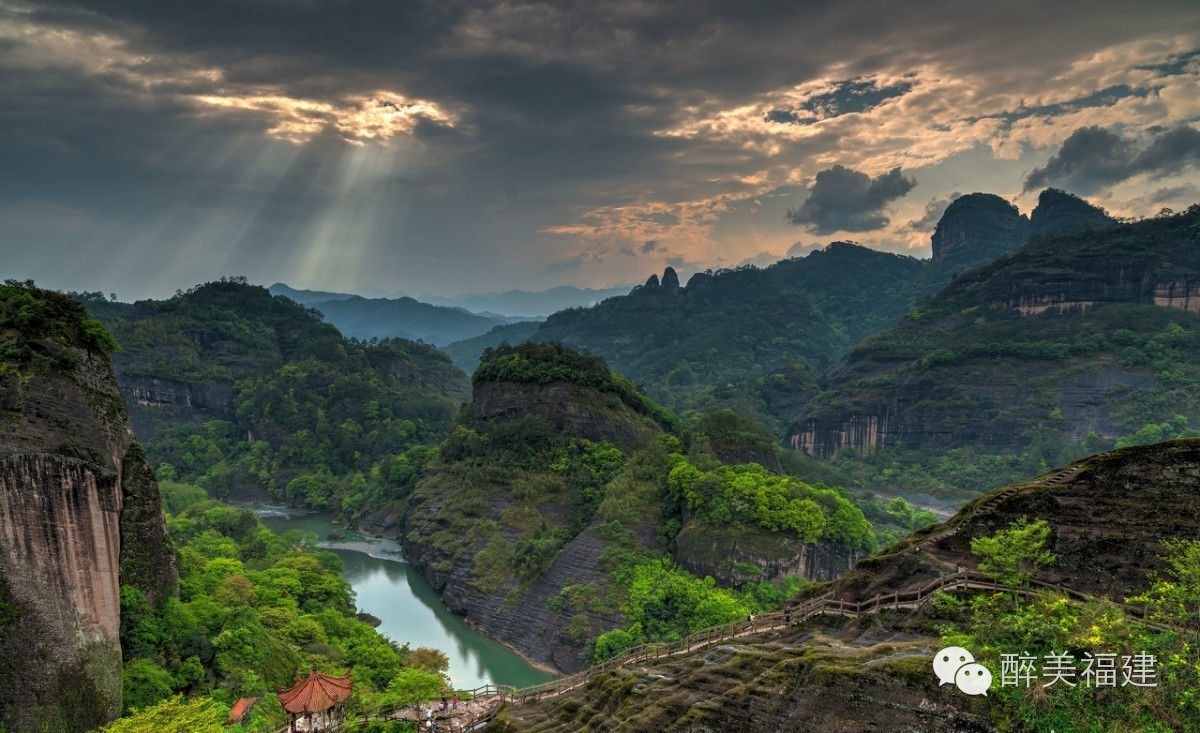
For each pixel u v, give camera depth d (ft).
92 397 197.77
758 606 291.38
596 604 314.14
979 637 104.63
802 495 348.59
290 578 299.38
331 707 149.89
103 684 171.32
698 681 125.80
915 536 144.97
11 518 165.99
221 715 178.91
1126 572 113.80
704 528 338.13
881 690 99.66
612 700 138.82
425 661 265.13
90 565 178.60
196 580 248.11
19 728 155.84
